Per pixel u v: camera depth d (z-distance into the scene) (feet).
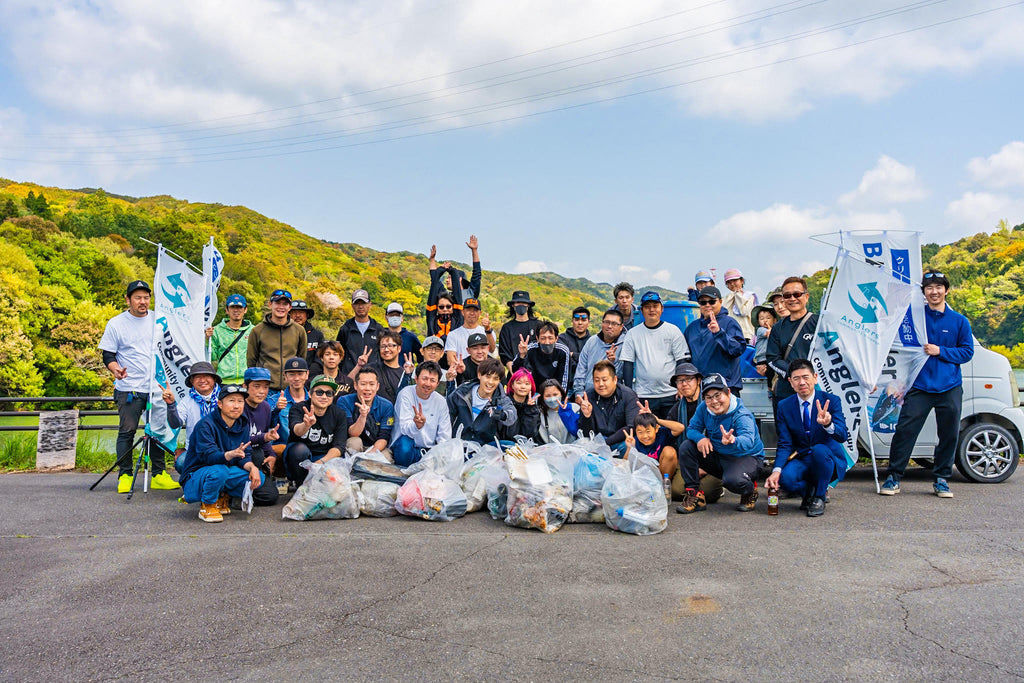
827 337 23.94
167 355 25.21
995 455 25.53
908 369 23.35
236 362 27.58
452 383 28.14
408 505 20.40
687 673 10.07
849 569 14.88
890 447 25.17
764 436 27.27
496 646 11.07
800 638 11.27
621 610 12.58
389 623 12.07
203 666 10.43
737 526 19.16
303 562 15.72
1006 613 12.23
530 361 27.30
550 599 13.20
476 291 32.14
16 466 32.76
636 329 26.02
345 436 23.11
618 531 18.69
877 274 23.31
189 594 13.61
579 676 10.01
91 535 18.40
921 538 17.40
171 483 26.30
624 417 23.67
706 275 32.71
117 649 11.07
